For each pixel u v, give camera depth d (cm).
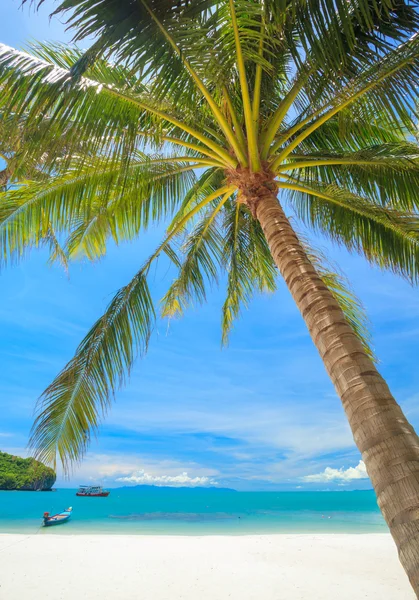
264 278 758
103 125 346
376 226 532
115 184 487
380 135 485
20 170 465
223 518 2762
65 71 317
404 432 205
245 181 412
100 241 600
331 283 627
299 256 331
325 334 269
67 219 478
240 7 305
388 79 363
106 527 2153
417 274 515
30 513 2998
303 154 504
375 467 199
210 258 707
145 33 286
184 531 1986
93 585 763
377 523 2355
